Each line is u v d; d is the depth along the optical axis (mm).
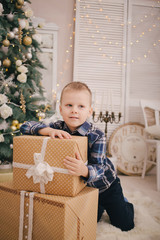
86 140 833
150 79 2777
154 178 2465
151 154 2660
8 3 1843
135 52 2734
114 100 2701
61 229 650
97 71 2652
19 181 766
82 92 891
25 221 732
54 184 715
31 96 1898
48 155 720
